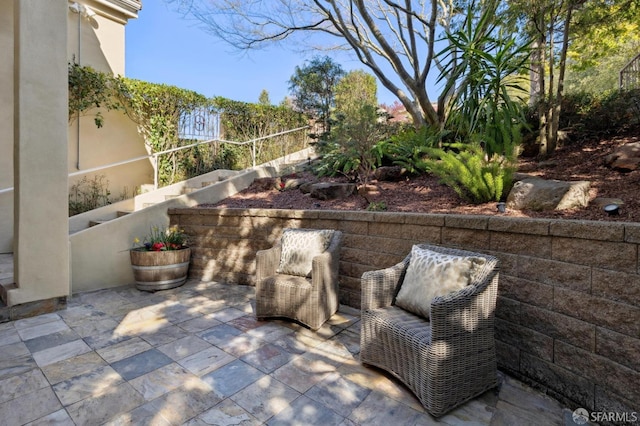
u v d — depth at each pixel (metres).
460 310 1.84
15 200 3.17
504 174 3.18
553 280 1.96
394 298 2.39
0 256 4.41
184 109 6.60
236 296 3.80
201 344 2.59
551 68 4.11
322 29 6.91
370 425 1.71
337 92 9.12
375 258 3.17
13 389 1.98
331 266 3.06
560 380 1.91
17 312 3.07
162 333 2.79
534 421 1.74
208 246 4.50
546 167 3.79
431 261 2.19
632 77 6.05
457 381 1.82
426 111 5.65
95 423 1.70
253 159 6.98
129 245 4.34
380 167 4.80
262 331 2.84
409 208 3.54
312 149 7.86
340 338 2.72
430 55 5.27
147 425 1.69
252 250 4.19
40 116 3.19
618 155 3.35
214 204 5.11
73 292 3.87
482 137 3.63
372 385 2.06
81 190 5.58
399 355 2.02
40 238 3.20
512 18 4.14
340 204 4.30
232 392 1.97
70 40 5.57
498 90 3.89
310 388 2.02
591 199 2.78
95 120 5.52
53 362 2.30
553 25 4.16
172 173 6.46
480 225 2.36
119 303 3.55
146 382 2.06
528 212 2.84
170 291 3.99
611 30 4.68
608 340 1.70
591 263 1.78
